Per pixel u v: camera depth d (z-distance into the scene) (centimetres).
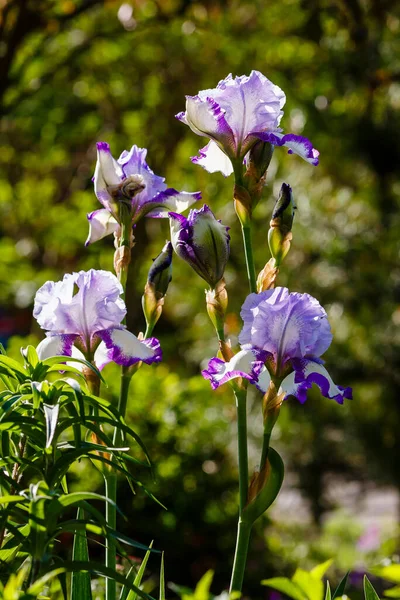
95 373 185
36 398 154
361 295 875
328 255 858
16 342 521
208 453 509
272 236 198
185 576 487
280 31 761
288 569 562
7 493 171
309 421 942
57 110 790
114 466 171
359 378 904
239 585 183
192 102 195
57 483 170
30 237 909
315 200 863
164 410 484
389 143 795
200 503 490
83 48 722
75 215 850
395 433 945
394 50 738
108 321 187
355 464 1028
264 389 184
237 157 199
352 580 668
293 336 179
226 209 828
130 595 180
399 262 873
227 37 758
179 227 196
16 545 166
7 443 171
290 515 1137
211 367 183
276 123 199
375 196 865
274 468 182
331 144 819
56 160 858
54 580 194
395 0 618
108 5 664
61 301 186
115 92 801
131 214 212
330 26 701
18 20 567
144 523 467
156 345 192
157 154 790
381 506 1391
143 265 818
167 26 731
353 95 760
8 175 884
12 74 664
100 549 436
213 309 190
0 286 851
